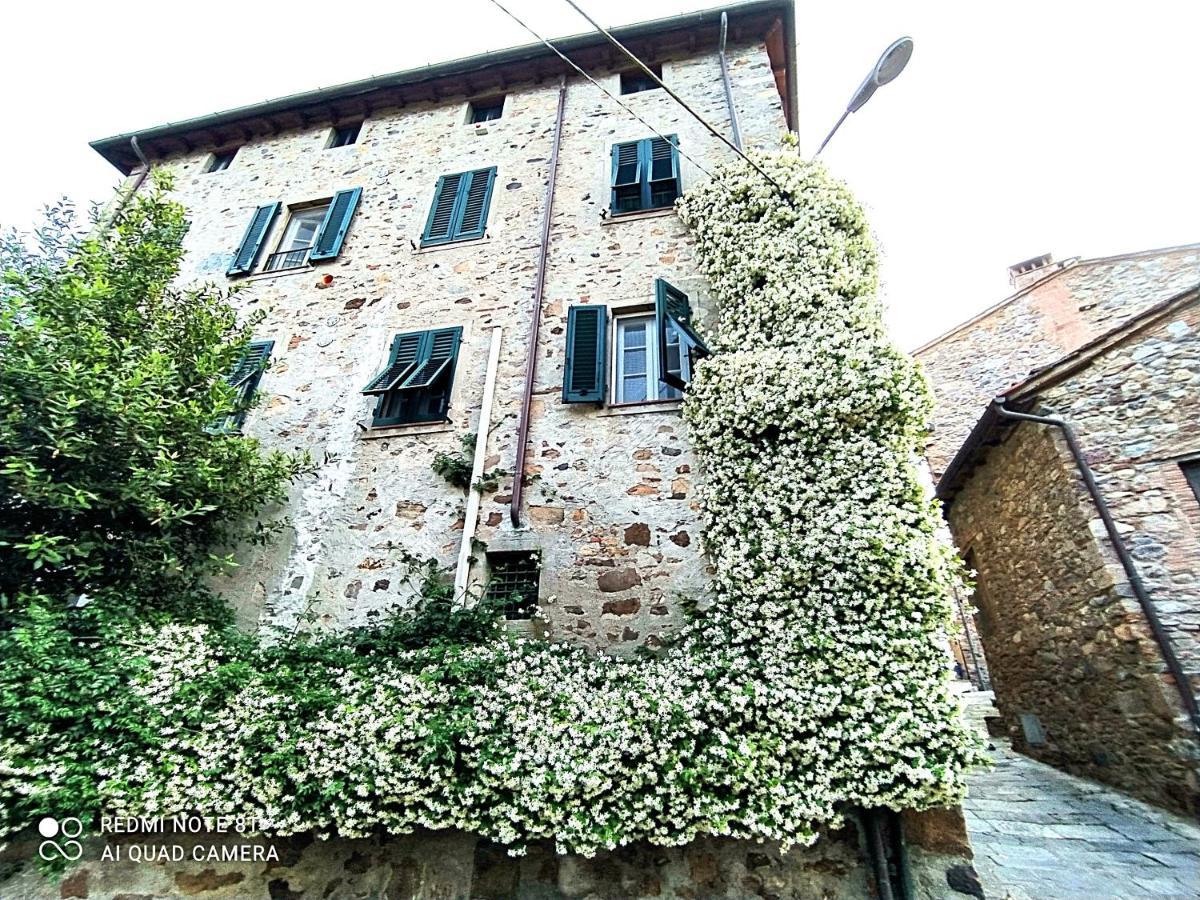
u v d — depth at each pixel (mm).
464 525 5117
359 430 5988
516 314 6438
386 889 3400
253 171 9117
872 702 3242
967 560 9250
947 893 3086
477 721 3252
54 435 3689
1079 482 5859
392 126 9031
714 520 4531
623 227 6836
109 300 4656
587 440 5387
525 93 8703
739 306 5387
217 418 4770
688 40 8266
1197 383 5488
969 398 11625
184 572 4594
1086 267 10648
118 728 3262
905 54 5441
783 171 6074
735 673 3545
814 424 4242
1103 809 5277
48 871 3086
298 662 3770
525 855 3430
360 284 7234
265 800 3154
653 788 3145
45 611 3420
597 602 4586
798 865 3297
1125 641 5277
